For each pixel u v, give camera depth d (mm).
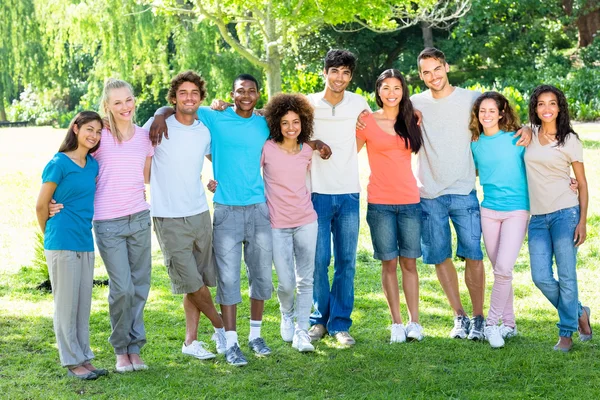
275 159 5191
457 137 5344
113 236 4730
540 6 29125
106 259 4730
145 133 4887
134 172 4777
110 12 22438
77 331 4766
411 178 5359
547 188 5082
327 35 30719
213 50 25047
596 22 30641
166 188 4895
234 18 18578
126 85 4730
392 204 5344
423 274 7348
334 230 5457
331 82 5215
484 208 5379
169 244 4914
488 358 5000
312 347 5191
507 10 30469
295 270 5535
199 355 5109
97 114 4641
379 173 5359
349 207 5363
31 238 9391
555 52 30875
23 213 10883
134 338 4930
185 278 4969
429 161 5398
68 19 22875
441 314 6102
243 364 4965
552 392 4430
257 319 5270
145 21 22625
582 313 5258
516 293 6559
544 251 5125
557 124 5055
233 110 5145
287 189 5195
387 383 4602
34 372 4883
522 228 5266
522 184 5266
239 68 24516
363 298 6625
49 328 5840
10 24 28812
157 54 24906
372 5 15742
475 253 5355
